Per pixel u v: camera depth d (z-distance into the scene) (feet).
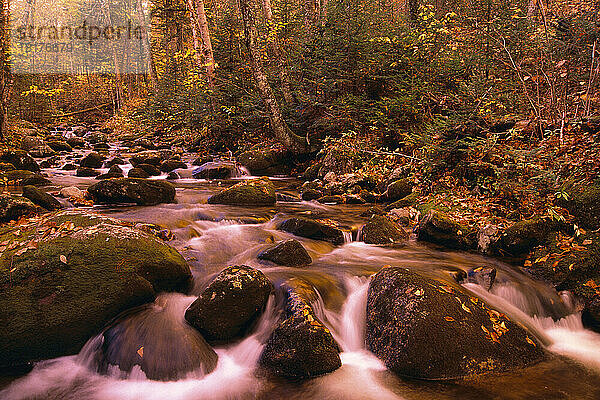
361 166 34.83
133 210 23.81
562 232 17.39
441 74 34.83
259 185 29.04
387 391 10.37
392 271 13.53
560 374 11.19
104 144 64.13
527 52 30.01
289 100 43.70
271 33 44.52
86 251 13.25
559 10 26.58
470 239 19.08
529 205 19.61
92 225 14.93
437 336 11.16
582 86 23.86
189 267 15.60
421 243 20.42
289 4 54.13
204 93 49.55
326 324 13.17
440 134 26.13
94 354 11.73
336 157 35.68
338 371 11.26
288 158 43.32
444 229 19.86
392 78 37.81
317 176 37.45
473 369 10.99
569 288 15.26
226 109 45.80
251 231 20.90
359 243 20.66
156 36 109.70
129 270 13.10
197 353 11.53
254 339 12.66
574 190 18.11
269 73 46.01
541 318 14.64
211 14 64.69
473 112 25.29
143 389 10.69
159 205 26.03
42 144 54.29
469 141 24.86
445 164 25.88
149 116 76.33
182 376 11.03
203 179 39.60
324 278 15.26
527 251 17.57
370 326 12.70
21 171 33.40
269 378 11.08
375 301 12.92
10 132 48.73
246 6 39.24
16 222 18.98
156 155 50.11
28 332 11.47
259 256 17.40
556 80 23.88
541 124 22.81
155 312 12.89
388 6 59.31
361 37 37.96
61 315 11.84
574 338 13.71
